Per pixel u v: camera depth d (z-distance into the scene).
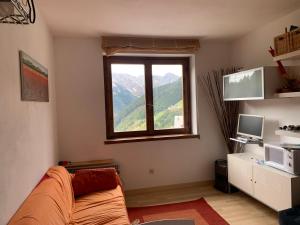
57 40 3.60
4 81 1.52
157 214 3.17
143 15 2.87
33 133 2.15
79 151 3.72
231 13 2.91
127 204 3.52
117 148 3.85
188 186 4.16
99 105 3.77
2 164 1.43
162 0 2.48
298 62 2.91
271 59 3.34
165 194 3.87
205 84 4.18
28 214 1.56
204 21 3.15
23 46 1.95
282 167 2.79
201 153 4.20
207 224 2.87
